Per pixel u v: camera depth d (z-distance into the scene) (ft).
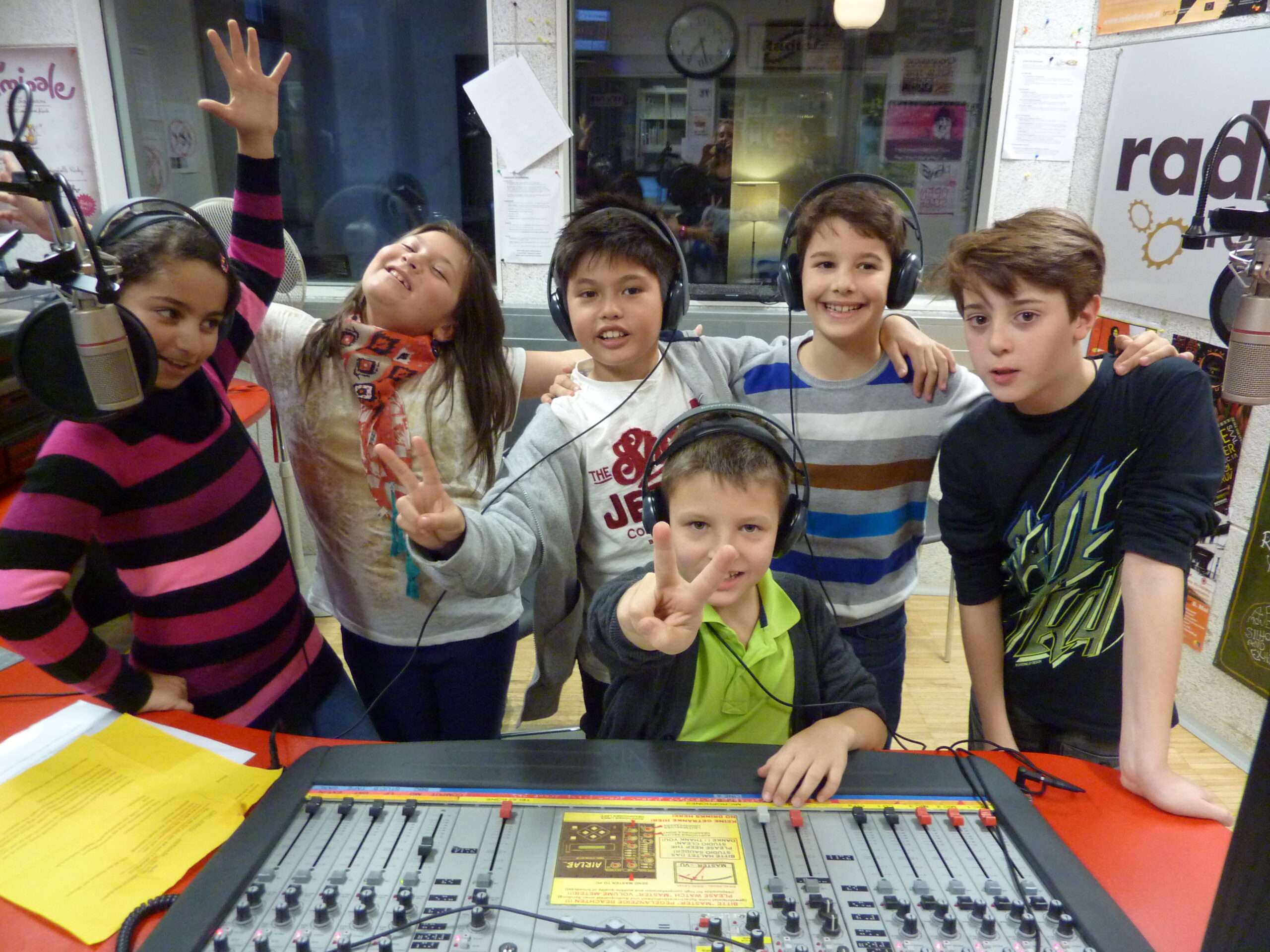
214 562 3.55
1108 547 3.54
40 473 3.10
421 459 2.92
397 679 4.10
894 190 4.09
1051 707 3.89
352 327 4.26
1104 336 7.83
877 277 3.97
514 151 8.43
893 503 4.32
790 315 4.54
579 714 7.30
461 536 3.02
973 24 8.07
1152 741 2.93
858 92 8.36
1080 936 2.14
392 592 4.53
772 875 2.31
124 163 8.86
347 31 8.59
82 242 2.51
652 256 3.80
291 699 4.00
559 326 4.21
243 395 7.06
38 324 2.64
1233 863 1.73
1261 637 6.48
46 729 3.19
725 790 2.65
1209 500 3.26
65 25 8.24
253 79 4.03
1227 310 3.16
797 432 4.33
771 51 8.27
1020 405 3.58
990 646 3.85
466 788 2.64
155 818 2.73
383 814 2.52
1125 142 7.44
